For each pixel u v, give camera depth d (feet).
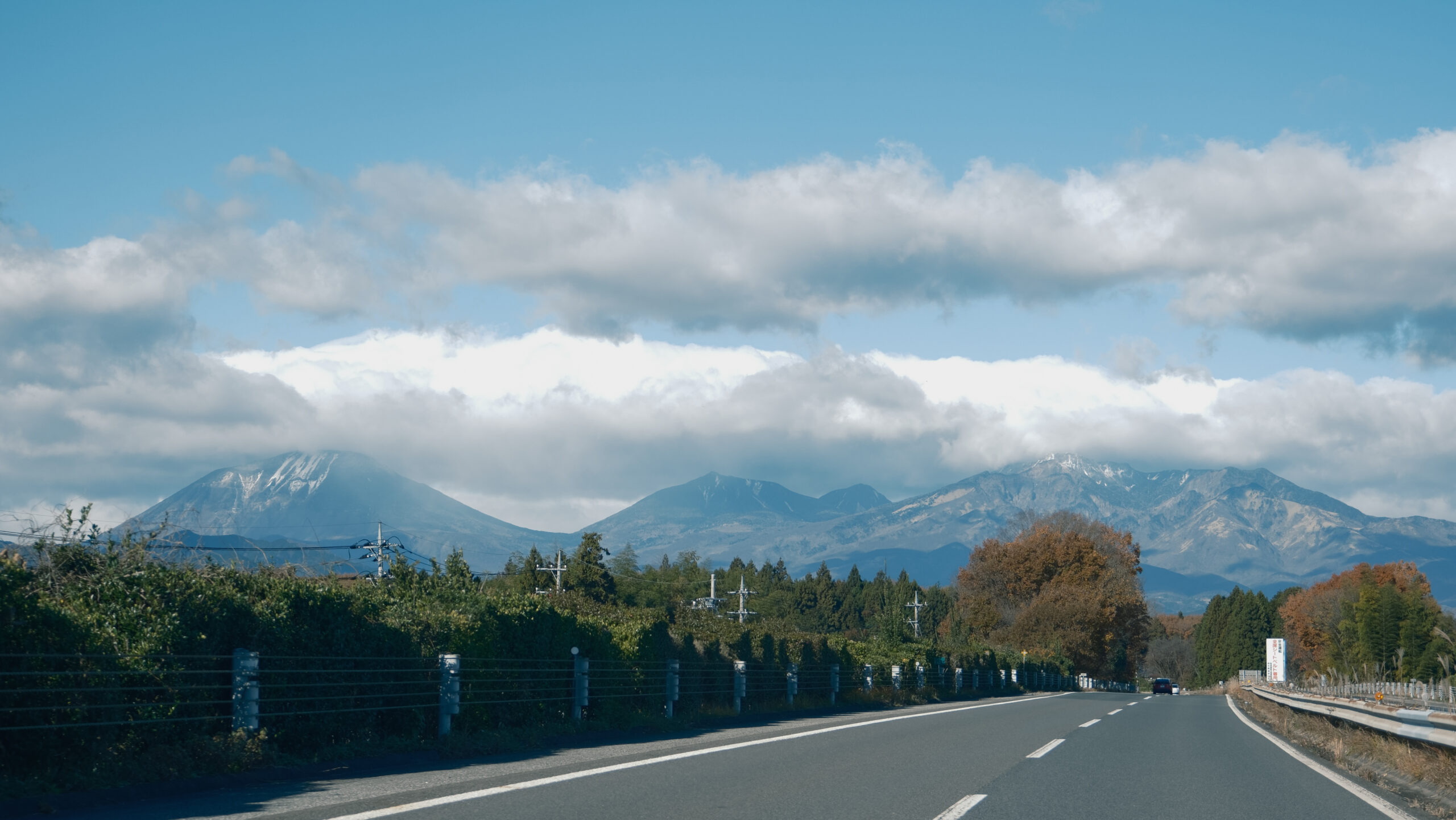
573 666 64.59
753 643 97.30
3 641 31.76
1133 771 44.86
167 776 34.42
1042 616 301.02
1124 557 339.36
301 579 46.52
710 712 83.56
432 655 52.06
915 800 33.65
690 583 404.98
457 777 38.14
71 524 39.88
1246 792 39.09
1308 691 232.32
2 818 27.78
